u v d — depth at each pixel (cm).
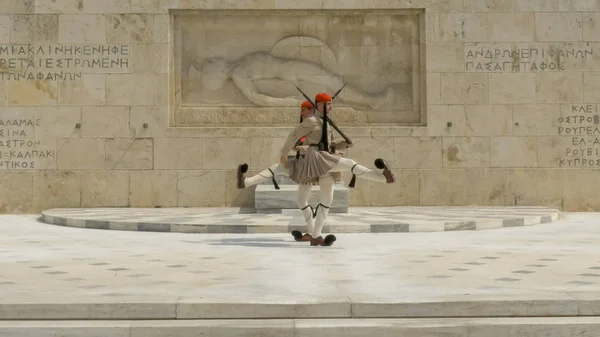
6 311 593
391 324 572
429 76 1861
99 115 1847
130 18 1852
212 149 1852
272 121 1884
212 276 762
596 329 565
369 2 1864
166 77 1853
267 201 1571
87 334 562
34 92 1842
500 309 600
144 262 882
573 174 1853
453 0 1861
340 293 649
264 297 628
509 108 1859
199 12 1870
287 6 1861
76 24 1847
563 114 1859
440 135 1859
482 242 1123
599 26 1856
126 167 1847
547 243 1105
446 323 575
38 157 1841
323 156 1018
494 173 1855
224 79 1888
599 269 808
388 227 1297
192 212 1658
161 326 566
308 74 1894
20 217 1738
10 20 1842
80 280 735
